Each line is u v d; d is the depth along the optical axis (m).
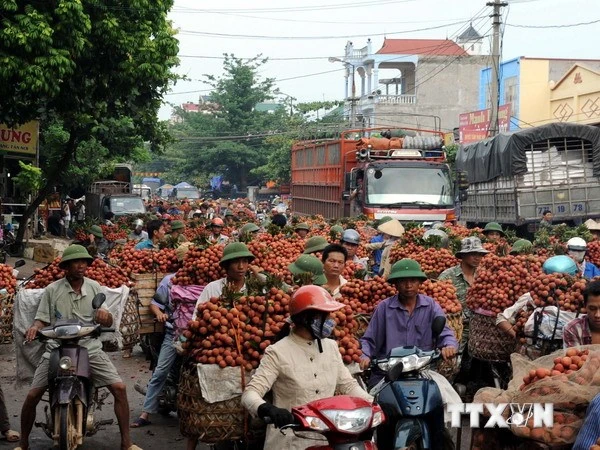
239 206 41.16
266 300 6.35
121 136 31.05
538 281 7.93
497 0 32.28
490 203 29.31
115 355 13.07
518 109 47.56
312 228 19.03
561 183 27.16
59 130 32.97
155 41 22.58
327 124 37.19
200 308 6.34
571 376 5.34
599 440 4.80
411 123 62.72
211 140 83.94
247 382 6.20
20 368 7.93
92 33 21.55
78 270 7.55
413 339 7.12
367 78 68.06
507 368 8.88
